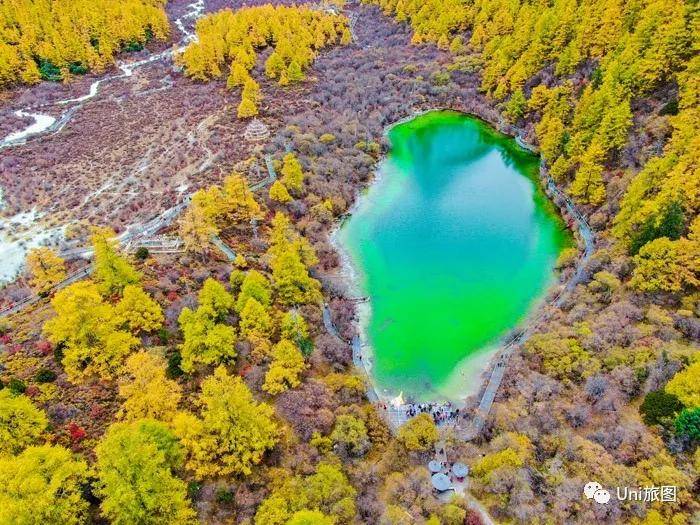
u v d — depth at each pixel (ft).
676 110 257.55
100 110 405.39
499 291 238.68
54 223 276.21
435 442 163.02
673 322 180.65
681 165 212.23
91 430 152.46
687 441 142.51
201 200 247.91
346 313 224.94
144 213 275.59
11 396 147.74
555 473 142.82
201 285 215.31
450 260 259.19
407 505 141.69
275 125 364.17
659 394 154.10
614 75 293.84
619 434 150.00
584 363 176.86
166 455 137.69
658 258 193.98
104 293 197.06
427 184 321.93
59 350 175.73
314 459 154.10
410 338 218.18
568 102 333.62
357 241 276.21
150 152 341.41
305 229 271.49
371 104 401.70
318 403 171.73
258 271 226.58
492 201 303.07
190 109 396.57
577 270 233.76
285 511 131.03
